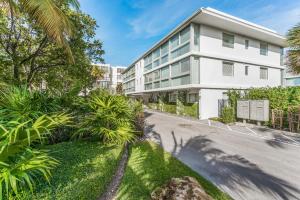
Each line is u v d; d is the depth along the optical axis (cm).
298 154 708
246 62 2039
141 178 486
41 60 1251
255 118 1362
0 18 879
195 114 1880
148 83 3147
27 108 436
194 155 694
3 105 409
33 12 543
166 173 516
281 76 2386
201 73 1786
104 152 586
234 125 1401
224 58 1888
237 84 1975
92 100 734
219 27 1867
